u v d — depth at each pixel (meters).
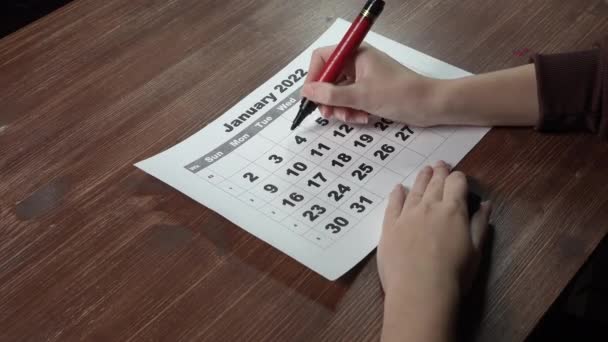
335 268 0.72
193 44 0.99
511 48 0.95
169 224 0.77
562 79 0.85
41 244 0.76
